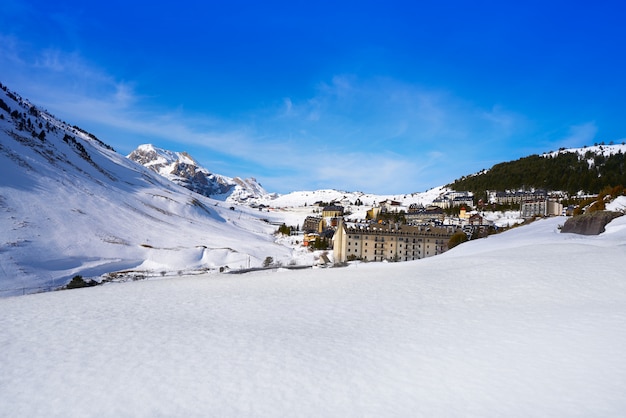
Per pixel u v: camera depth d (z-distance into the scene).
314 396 11.95
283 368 14.27
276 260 115.06
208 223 184.50
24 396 12.46
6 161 124.81
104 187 161.62
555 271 29.44
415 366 13.89
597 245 41.84
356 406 11.20
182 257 99.81
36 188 116.75
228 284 39.59
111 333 19.86
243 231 199.50
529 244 51.94
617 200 71.38
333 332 18.92
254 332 19.36
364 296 28.03
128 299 31.34
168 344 17.62
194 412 11.14
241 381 13.21
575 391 11.09
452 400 11.21
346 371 13.80
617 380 11.52
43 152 157.88
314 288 33.41
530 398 10.94
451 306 23.08
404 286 30.78
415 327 18.95
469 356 14.44
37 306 28.70
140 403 11.80
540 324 17.62
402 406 11.05
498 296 24.61
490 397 11.20
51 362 15.51
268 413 10.97
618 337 14.94
